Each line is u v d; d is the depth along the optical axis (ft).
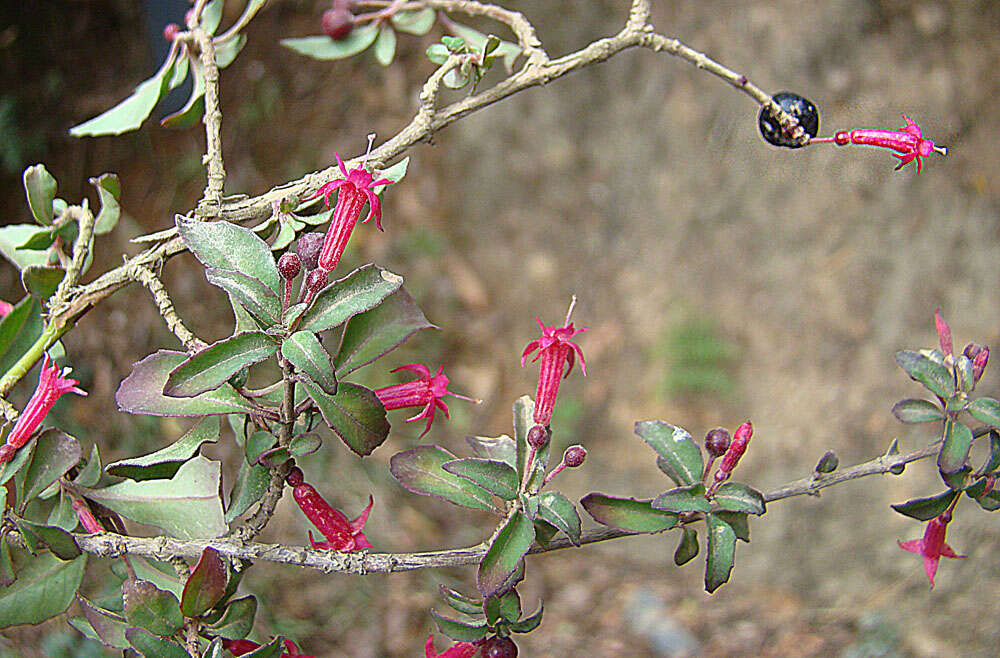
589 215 3.54
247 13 1.21
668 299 3.37
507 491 0.99
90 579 2.01
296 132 3.26
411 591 2.59
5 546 1.00
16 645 1.82
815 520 2.91
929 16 3.01
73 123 2.78
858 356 3.08
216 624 1.03
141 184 2.89
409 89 3.45
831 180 3.16
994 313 2.89
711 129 3.30
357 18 1.28
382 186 1.04
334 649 2.35
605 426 3.31
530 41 1.16
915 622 2.52
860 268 3.12
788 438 3.09
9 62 2.68
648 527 1.01
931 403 1.05
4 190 2.65
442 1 1.25
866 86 3.06
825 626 2.60
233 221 1.10
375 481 2.85
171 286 2.78
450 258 3.54
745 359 3.27
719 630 2.63
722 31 3.26
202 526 1.01
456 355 3.39
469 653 1.05
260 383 2.69
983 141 2.97
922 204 3.05
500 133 3.56
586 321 3.48
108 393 2.53
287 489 2.60
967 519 2.69
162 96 1.17
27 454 1.00
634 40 1.12
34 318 1.12
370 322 1.01
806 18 3.11
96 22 2.83
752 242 3.30
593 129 3.51
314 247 1.00
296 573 2.51
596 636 2.64
